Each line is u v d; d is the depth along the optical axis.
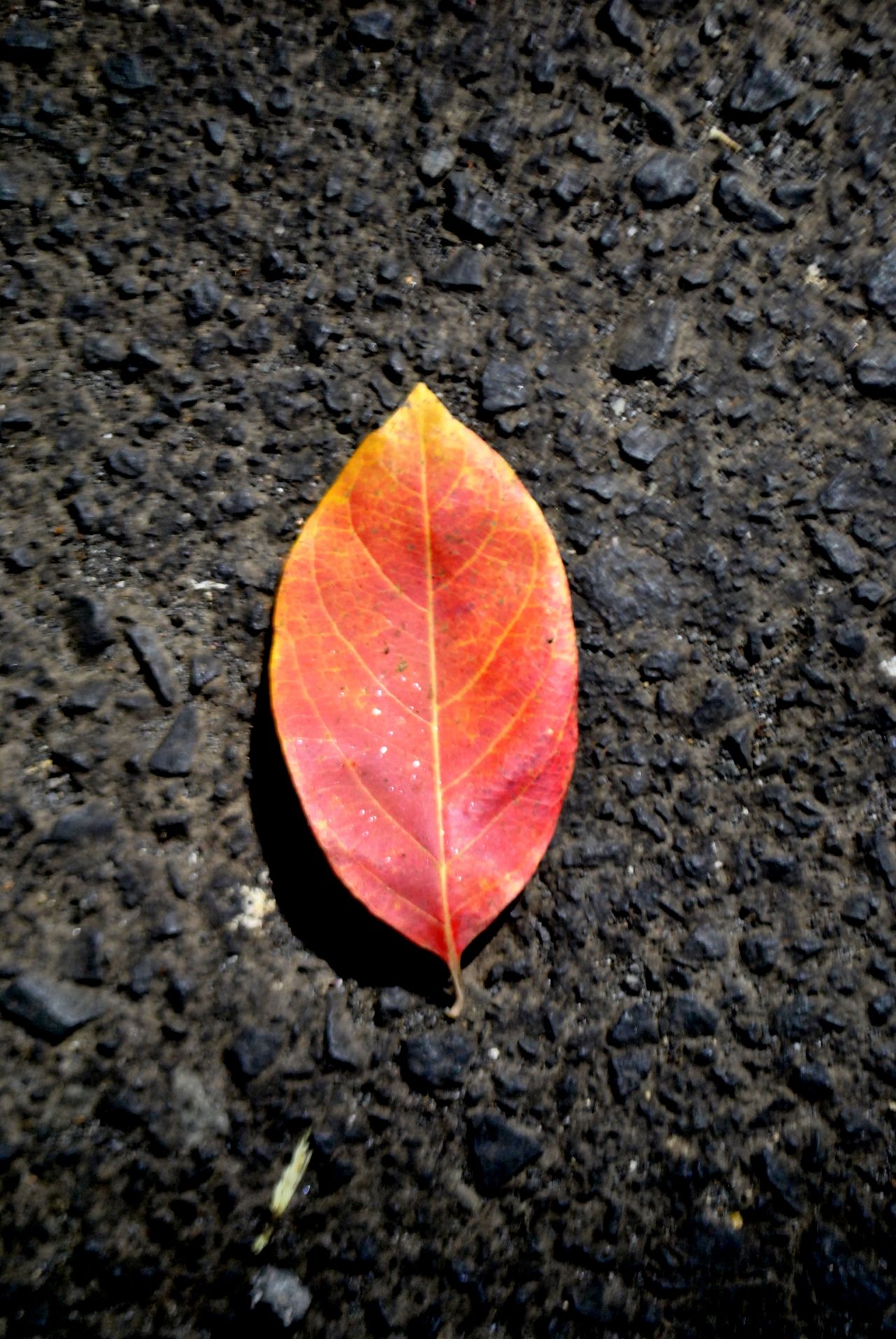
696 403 0.25
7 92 0.25
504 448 0.24
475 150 0.25
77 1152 0.21
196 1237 0.21
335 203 0.25
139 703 0.23
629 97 0.26
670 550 0.24
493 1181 0.21
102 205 0.25
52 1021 0.21
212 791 0.23
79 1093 0.21
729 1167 0.22
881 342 0.25
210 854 0.22
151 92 0.25
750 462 0.25
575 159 0.26
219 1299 0.21
